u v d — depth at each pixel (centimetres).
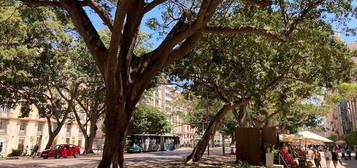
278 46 1698
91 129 4031
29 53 2414
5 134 5144
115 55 937
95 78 3331
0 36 2262
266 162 2133
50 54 2892
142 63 1125
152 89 4069
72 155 3428
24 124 5481
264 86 2102
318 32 1457
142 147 4775
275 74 1975
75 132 6662
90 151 4009
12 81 2736
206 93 2441
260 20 1481
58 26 2372
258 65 1945
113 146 1048
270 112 3803
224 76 2111
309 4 1266
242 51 1858
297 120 5088
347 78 2045
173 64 2131
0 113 5088
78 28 1090
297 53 1877
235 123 5303
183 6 1299
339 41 1723
